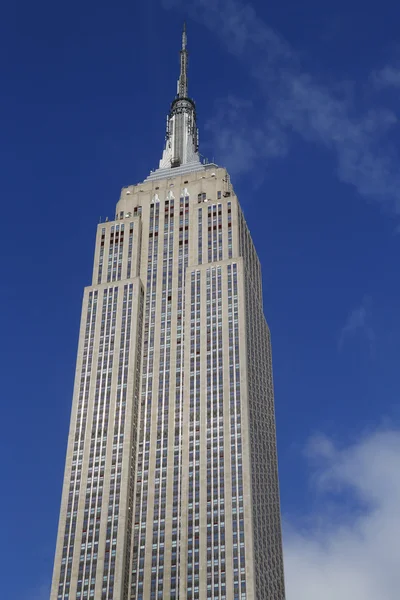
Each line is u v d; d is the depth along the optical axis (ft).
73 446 625.41
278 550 631.56
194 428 611.06
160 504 590.14
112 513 583.17
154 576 558.56
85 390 653.30
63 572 565.53
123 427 622.95
